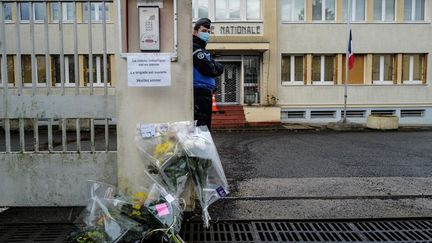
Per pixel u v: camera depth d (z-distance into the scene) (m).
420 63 21.11
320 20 20.62
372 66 20.86
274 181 6.14
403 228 4.13
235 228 4.13
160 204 3.72
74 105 4.67
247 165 7.93
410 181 6.14
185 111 4.41
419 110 20.98
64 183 4.71
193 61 4.84
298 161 8.48
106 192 4.05
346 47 20.50
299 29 20.34
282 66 20.67
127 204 3.73
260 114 19.16
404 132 16.62
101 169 4.68
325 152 10.09
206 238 3.89
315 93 20.47
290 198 5.11
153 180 4.20
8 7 11.20
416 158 8.97
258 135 15.22
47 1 4.62
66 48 15.20
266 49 19.27
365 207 4.75
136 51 4.41
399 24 20.64
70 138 12.27
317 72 20.83
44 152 4.72
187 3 4.34
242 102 20.30
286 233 4.00
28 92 5.12
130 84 4.32
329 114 20.66
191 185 4.38
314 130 17.33
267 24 19.80
